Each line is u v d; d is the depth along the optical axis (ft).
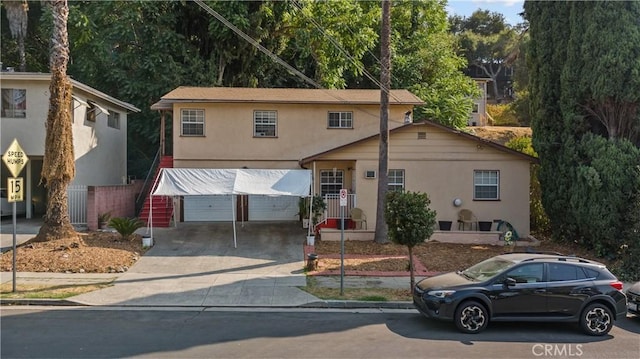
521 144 83.51
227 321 34.63
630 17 55.31
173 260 54.08
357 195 70.33
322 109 79.92
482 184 71.41
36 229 67.36
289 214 81.51
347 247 61.36
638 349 29.78
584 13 59.72
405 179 70.69
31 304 38.96
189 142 78.23
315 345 28.94
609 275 34.83
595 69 57.36
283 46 105.70
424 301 34.14
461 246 63.98
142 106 100.78
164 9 99.55
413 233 41.86
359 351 27.94
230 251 58.75
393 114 81.20
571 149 61.62
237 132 78.95
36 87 73.46
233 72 107.24
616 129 58.59
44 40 116.16
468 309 32.99
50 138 55.72
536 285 33.86
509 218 71.05
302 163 73.36
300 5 99.09
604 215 55.67
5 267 48.44
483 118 177.27
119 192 77.66
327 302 40.37
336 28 100.83
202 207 79.71
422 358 26.86
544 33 66.18
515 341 31.04
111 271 49.24
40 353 26.58
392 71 113.29
